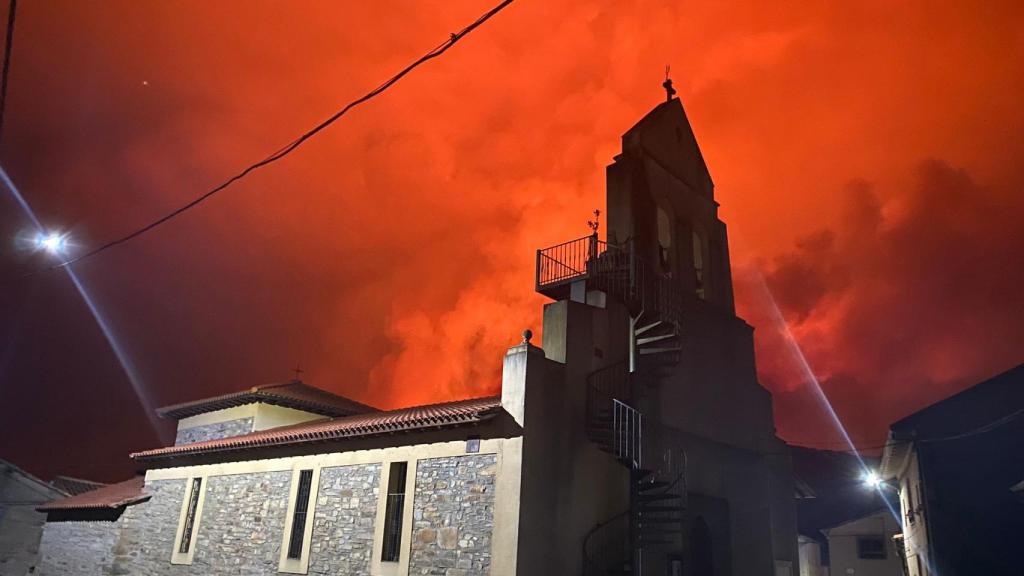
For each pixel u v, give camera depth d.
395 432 14.51
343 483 15.33
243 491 17.81
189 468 20.03
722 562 17.62
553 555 12.43
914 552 22.05
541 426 12.92
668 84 22.36
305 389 26.62
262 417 23.75
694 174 21.69
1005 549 17.06
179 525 19.20
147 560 19.61
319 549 15.09
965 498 17.73
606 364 15.16
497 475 12.54
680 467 16.06
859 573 31.33
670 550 15.84
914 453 19.52
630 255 16.28
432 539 13.08
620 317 16.06
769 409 21.50
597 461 14.20
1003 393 18.44
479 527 12.45
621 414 14.25
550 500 12.67
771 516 20.27
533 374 13.08
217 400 24.78
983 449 18.09
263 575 16.09
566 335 14.25
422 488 13.68
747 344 21.36
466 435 13.34
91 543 21.69
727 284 21.48
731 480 18.73
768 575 18.94
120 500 21.20
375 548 13.92
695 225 20.84
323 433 15.62
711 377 19.19
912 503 21.55
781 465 21.28
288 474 16.81
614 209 18.44
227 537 17.56
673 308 17.03
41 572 23.02
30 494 27.31
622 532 14.40
